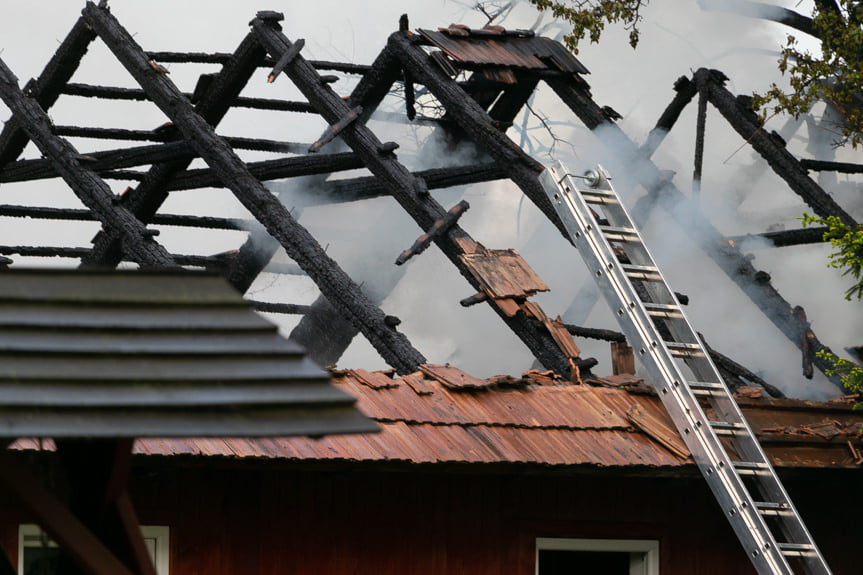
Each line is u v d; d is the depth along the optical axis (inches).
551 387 885.8
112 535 402.6
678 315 900.6
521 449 782.5
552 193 952.3
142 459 660.7
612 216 959.6
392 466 729.6
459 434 781.9
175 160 1409.9
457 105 1298.0
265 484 781.9
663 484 916.0
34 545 703.7
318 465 709.3
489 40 1453.0
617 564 960.9
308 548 788.6
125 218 1328.7
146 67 1336.1
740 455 863.1
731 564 932.6
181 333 353.1
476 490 850.1
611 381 920.9
